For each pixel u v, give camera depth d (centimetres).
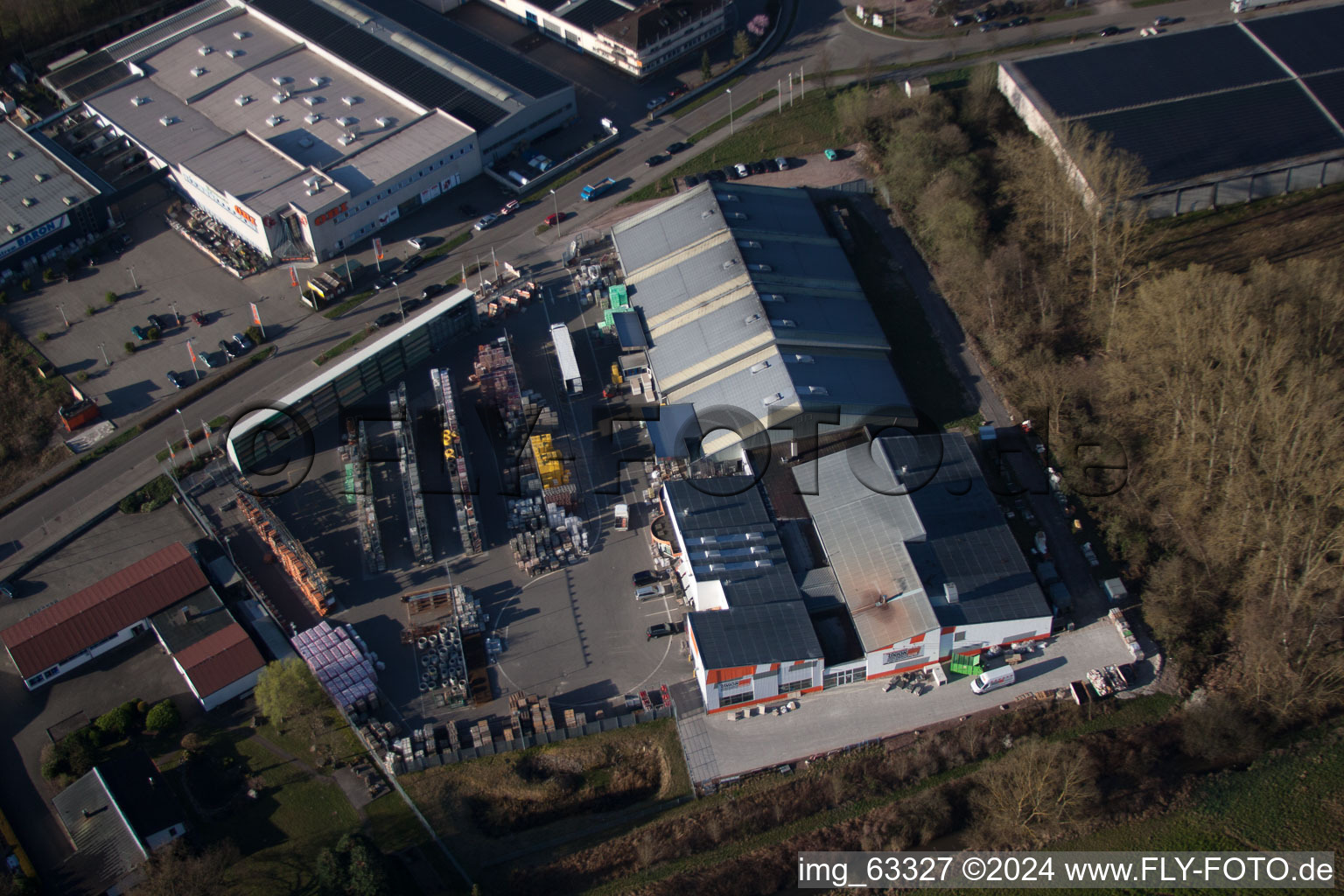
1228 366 15088
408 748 14138
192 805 13762
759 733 14375
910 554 15288
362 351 18200
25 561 16525
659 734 14388
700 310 18600
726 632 14562
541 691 14825
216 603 15588
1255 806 13388
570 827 13712
